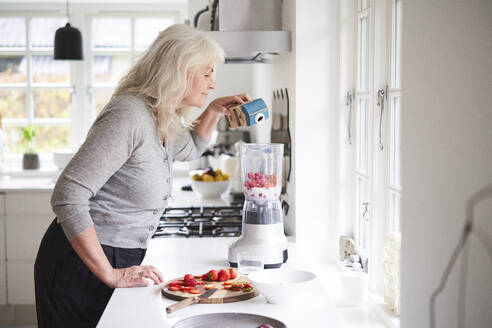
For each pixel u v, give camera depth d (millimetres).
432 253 1231
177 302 1716
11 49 5859
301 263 2258
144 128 1861
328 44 2666
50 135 5953
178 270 2104
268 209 2170
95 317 1960
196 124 2494
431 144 1226
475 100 1020
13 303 4121
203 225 3053
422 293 1298
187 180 5258
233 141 5000
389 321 1959
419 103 1301
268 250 2146
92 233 1777
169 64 1893
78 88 5922
